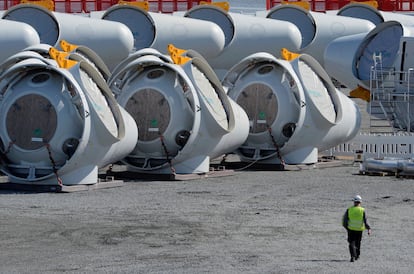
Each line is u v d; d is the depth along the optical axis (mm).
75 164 55781
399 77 80812
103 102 57344
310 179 64000
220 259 37031
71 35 94062
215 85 65125
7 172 56344
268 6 148750
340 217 47219
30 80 56531
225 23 108438
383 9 153125
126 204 50812
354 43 86562
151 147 62594
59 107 55500
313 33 113188
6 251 38219
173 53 63469
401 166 65938
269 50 107438
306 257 37594
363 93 86812
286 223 45312
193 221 45500
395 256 38094
